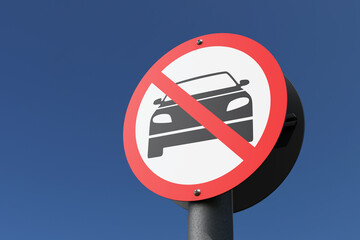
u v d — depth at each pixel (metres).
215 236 1.79
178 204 2.27
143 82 2.39
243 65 2.11
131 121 2.28
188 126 2.05
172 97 2.21
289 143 2.35
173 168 1.97
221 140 1.92
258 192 2.34
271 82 1.96
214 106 2.04
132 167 2.11
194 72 2.23
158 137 2.12
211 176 1.86
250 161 1.81
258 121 1.89
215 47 2.27
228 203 1.90
